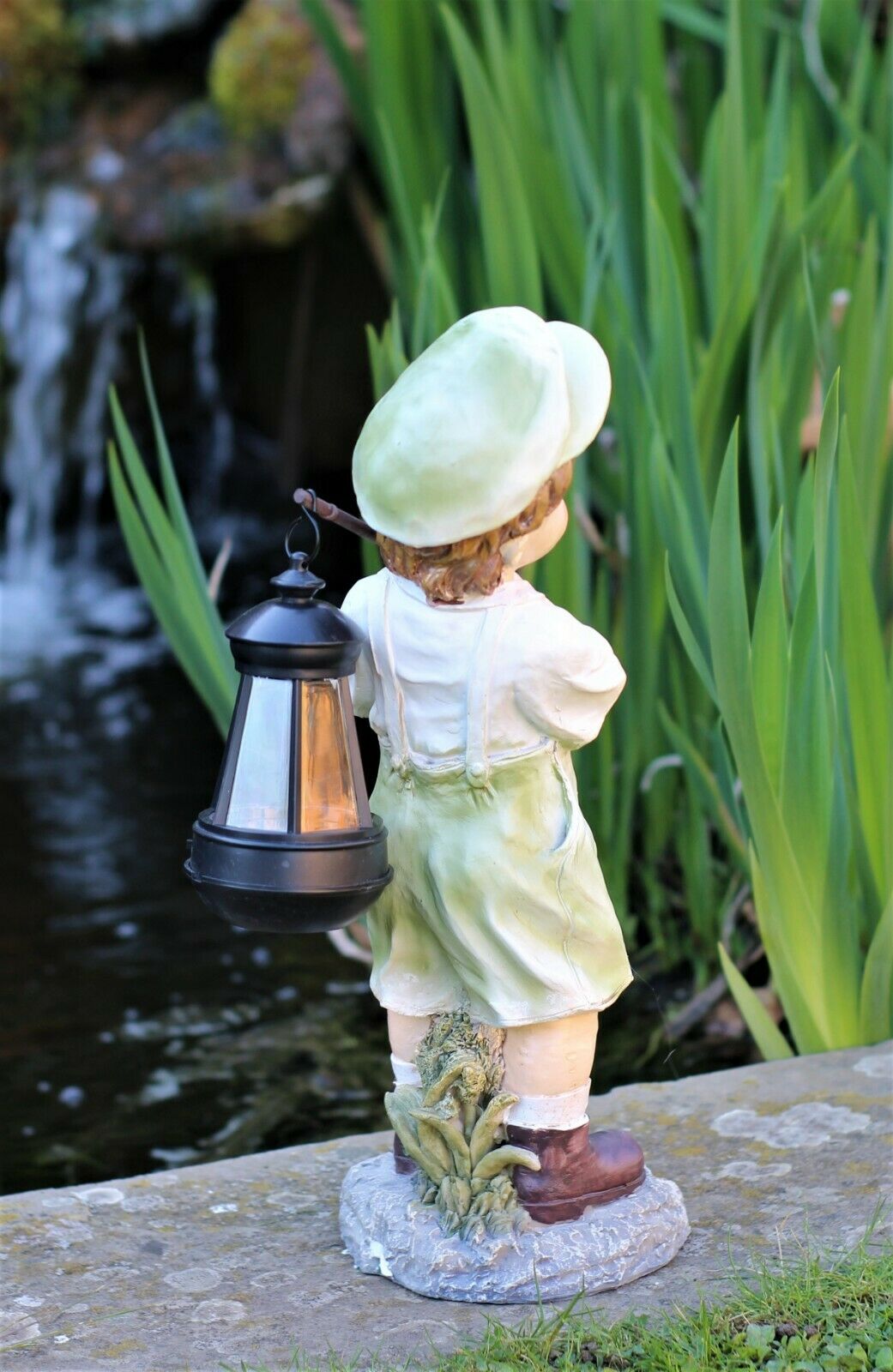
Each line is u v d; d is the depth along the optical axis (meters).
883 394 3.48
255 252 8.16
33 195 8.23
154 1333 2.11
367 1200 2.30
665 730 4.05
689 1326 2.05
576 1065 2.17
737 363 3.63
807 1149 2.56
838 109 4.83
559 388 1.98
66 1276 2.27
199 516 9.82
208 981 4.37
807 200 4.67
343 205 7.80
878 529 3.55
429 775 2.08
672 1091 2.80
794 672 2.85
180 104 8.10
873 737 3.01
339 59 5.65
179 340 8.96
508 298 3.97
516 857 2.08
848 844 2.96
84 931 4.70
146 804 5.75
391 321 3.29
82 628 8.13
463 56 3.89
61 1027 4.10
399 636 2.08
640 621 3.87
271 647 1.94
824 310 3.82
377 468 2.01
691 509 3.43
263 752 1.97
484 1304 2.16
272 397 9.53
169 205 7.79
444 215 5.09
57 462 9.13
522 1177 2.20
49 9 8.07
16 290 8.51
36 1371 2.02
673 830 4.46
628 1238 2.19
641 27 4.91
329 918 2.00
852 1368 1.96
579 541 3.79
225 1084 3.80
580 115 4.98
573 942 2.13
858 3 5.73
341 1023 4.11
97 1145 3.53
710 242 4.16
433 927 2.16
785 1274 2.16
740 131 3.87
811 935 3.02
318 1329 2.11
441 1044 2.18
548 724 2.06
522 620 2.04
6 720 6.66
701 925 4.09
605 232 3.93
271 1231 2.40
